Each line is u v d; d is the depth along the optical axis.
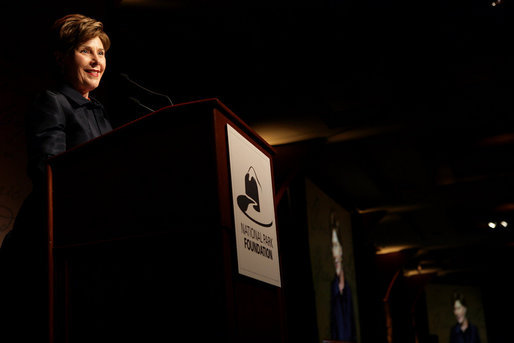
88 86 3.06
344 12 7.66
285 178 11.96
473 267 25.84
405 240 21.31
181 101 9.36
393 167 14.01
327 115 10.53
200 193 2.21
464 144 12.56
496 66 9.07
